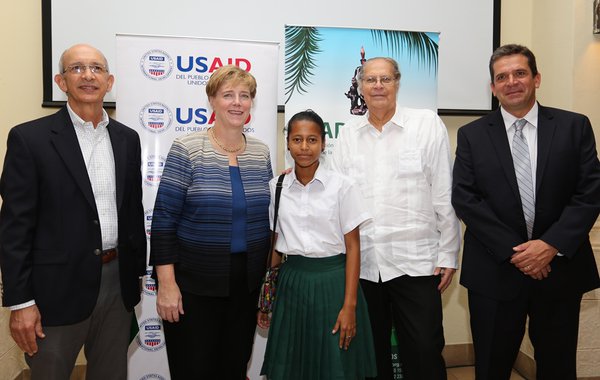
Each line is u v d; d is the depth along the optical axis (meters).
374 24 2.87
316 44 2.61
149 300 2.46
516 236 1.76
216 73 1.72
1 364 2.44
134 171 1.81
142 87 2.41
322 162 2.20
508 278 1.81
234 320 1.75
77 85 1.62
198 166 1.68
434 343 1.88
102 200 1.69
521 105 1.82
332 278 1.72
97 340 1.77
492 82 1.90
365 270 1.97
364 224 1.93
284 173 1.83
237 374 1.78
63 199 1.58
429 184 1.98
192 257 1.66
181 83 2.44
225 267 1.66
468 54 2.95
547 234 1.71
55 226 1.57
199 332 1.68
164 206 1.65
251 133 2.51
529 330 1.91
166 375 2.50
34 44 2.62
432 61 2.70
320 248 1.72
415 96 2.70
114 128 1.79
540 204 1.77
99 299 1.69
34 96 2.63
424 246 1.94
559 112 1.86
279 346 1.74
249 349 1.81
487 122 1.93
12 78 2.59
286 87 2.61
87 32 2.63
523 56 1.81
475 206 1.82
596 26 2.53
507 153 1.84
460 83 2.96
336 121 2.63
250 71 2.50
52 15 2.60
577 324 1.83
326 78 2.63
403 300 1.95
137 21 2.68
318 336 1.69
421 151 1.95
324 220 1.73
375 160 2.01
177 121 2.45
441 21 2.92
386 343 2.03
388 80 1.92
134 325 1.92
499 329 1.84
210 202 1.65
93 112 1.68
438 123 2.02
